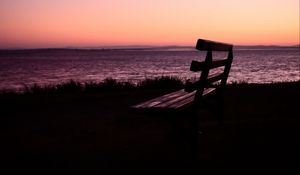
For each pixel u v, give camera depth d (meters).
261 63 92.62
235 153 4.50
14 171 4.28
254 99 10.33
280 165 3.98
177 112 3.67
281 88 12.96
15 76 49.16
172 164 4.19
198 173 3.84
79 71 61.34
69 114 8.51
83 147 5.31
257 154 4.41
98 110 9.04
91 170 4.20
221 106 6.17
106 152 4.97
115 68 72.88
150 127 6.66
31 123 7.44
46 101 10.79
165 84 15.31
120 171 4.10
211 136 5.47
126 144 5.38
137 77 39.06
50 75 49.66
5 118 8.10
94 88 14.77
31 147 5.43
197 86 3.77
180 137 3.99
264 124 6.18
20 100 11.03
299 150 4.48
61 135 6.21
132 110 3.69
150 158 4.54
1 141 5.88
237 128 5.96
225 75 5.68
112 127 6.80
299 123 6.15
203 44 3.33
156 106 3.70
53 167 4.38
